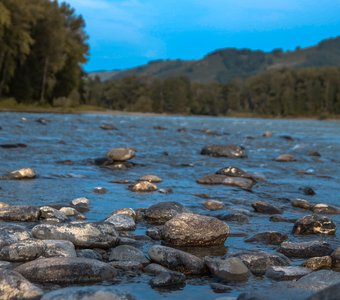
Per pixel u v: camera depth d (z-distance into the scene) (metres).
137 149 16.44
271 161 14.93
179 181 10.42
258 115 131.38
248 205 8.17
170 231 5.55
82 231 5.26
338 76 128.50
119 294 3.53
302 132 35.88
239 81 144.25
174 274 4.23
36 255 4.61
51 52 62.88
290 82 128.88
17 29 56.69
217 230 5.60
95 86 132.88
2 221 6.14
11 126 23.00
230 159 15.00
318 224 6.29
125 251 4.88
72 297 3.43
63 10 74.12
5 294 3.58
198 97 134.38
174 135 24.28
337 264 4.81
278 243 5.75
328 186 10.51
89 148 15.91
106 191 8.77
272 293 3.68
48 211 6.45
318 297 2.84
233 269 4.47
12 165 11.28
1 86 57.50
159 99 125.56
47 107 61.53
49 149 14.84
